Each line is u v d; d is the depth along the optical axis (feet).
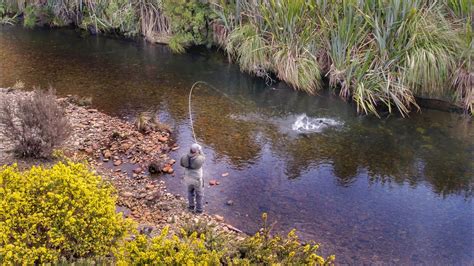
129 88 44.80
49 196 19.24
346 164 33.60
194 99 42.98
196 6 52.90
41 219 18.85
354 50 42.27
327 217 28.04
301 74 44.14
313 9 43.04
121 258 18.62
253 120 39.34
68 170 20.47
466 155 34.81
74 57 52.26
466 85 40.32
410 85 41.73
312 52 44.32
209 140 35.94
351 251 25.34
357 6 40.57
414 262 24.73
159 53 54.24
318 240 26.04
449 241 26.37
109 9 57.21
